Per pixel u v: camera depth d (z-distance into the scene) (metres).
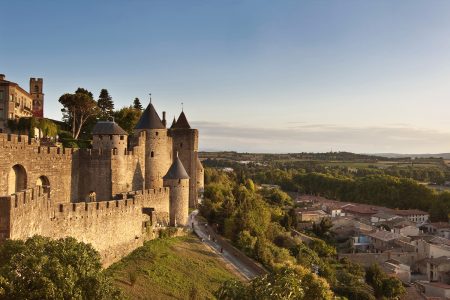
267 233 110.94
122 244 62.03
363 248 149.62
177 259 66.25
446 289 103.00
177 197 85.75
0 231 36.12
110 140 77.69
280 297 29.05
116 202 60.72
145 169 89.06
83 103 116.06
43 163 65.62
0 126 97.69
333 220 168.75
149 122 90.00
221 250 80.44
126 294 48.62
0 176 56.84
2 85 100.12
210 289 59.69
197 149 109.81
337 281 97.31
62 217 50.69
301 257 96.50
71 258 31.20
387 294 98.81
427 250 133.50
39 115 127.75
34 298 27.62
